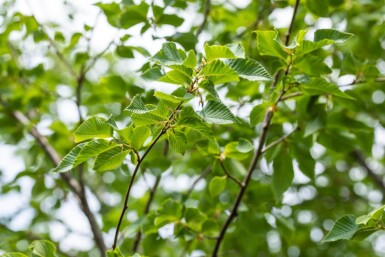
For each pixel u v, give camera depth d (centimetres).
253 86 166
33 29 177
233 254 231
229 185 171
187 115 123
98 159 125
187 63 121
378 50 200
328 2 171
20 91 194
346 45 192
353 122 159
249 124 159
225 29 186
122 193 216
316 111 156
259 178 206
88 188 221
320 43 132
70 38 174
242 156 148
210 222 155
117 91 169
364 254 286
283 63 140
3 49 184
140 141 125
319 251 282
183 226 155
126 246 189
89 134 123
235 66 126
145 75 135
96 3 161
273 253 273
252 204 170
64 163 125
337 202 285
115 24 164
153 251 169
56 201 198
